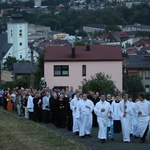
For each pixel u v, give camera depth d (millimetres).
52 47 60219
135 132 23016
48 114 29656
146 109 21281
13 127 21578
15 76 85500
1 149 16141
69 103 26625
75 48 60031
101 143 20922
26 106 31656
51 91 33250
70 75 57938
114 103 24094
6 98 39469
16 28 183250
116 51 59719
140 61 81625
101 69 58500
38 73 60188
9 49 180125
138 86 68312
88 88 42312
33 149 16422
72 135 23891
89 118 23141
